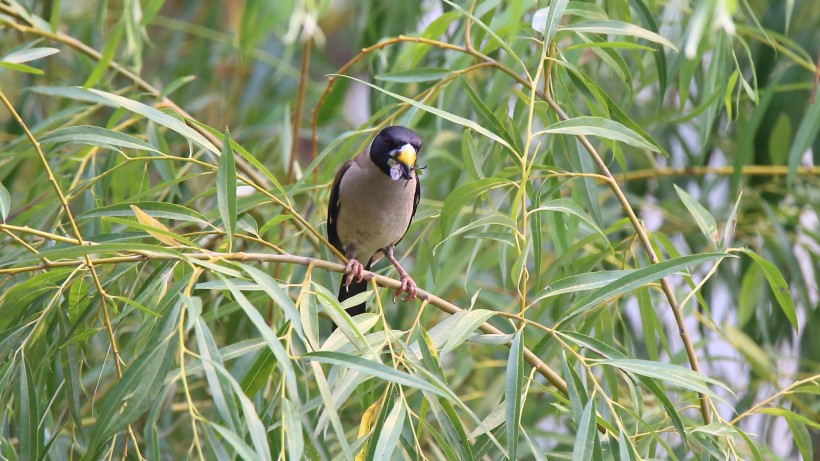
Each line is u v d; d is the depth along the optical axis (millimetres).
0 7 8734
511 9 6695
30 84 10617
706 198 10477
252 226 6262
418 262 8305
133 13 8406
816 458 10773
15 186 11992
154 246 5129
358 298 6082
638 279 5969
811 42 10656
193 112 11570
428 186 11133
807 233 10234
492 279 11992
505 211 9883
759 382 10164
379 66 10391
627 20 7828
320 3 8195
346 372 5633
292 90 12672
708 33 7648
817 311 10219
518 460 8508
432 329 6074
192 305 4898
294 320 5117
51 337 6406
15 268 6020
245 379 5641
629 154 11469
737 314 10367
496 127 6945
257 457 4535
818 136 10828
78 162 8859
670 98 11547
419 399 8414
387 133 8281
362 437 5496
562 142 7762
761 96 9711
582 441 5367
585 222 7008
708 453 6477
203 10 13867
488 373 10844
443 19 7980
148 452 4730
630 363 5844
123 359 7328
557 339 5988
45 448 5809
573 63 8289
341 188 8766
